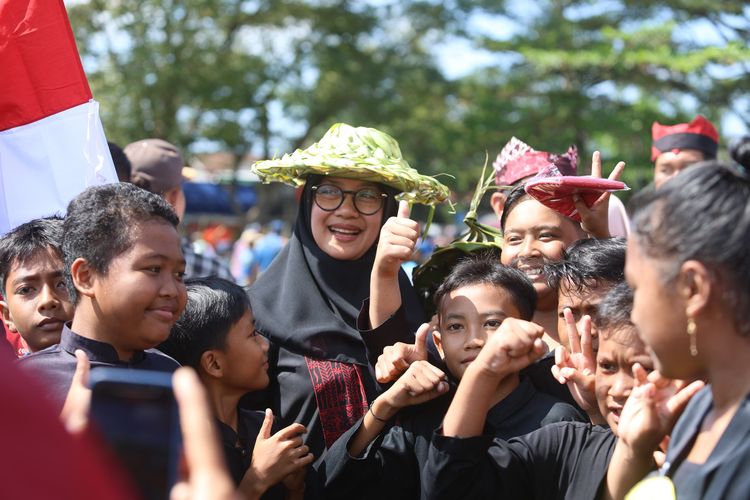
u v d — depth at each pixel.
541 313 3.45
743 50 14.66
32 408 1.05
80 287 2.53
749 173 1.77
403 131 21.58
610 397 2.49
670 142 5.18
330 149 3.39
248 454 3.00
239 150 21.42
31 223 3.06
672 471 1.83
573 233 3.44
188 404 1.30
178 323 2.93
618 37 16.14
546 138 17.16
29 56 3.52
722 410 1.76
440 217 19.25
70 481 1.04
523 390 2.93
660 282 1.72
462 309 2.91
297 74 21.27
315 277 3.43
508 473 2.42
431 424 2.88
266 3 20.70
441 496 2.34
